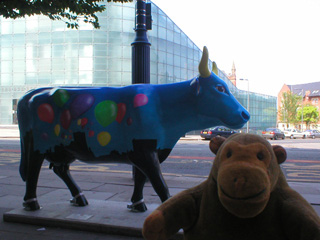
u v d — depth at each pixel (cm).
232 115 347
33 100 400
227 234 159
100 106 371
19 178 717
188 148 1597
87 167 937
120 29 2961
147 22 692
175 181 682
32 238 345
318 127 7319
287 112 5959
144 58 679
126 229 350
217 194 165
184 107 358
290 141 2764
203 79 350
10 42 3142
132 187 608
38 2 443
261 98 4238
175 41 3136
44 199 499
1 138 2370
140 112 350
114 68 2948
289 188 166
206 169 895
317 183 679
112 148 368
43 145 396
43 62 3050
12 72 3148
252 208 140
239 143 157
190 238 176
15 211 407
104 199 511
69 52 2984
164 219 168
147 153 349
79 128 372
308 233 142
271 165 154
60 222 374
